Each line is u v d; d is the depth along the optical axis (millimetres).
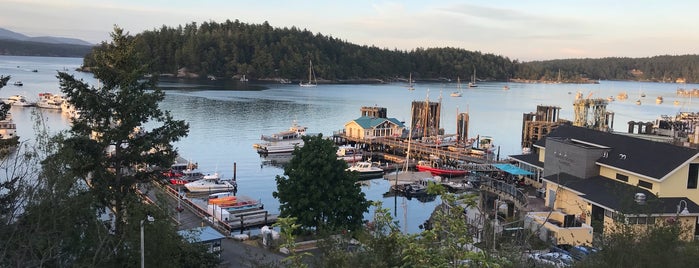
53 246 15648
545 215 39062
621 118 147750
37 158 19312
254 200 54375
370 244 13266
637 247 17344
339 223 39531
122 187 29109
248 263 34375
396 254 12797
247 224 49094
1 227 15859
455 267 10992
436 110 108938
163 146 31203
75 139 27297
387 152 92750
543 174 49656
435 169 74000
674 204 36344
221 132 106125
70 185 18078
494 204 43656
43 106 125500
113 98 29156
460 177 72812
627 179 39938
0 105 31359
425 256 10820
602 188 39594
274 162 81438
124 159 29172
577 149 43500
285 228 12156
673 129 83375
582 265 18938
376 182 72562
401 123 104750
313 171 39188
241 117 127812
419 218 54656
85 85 28938
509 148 101688
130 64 29922
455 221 11156
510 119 145250
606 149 42500
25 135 89438
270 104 157500
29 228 16328
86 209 18578
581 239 35281
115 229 25125
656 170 37781
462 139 100125
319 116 136375
